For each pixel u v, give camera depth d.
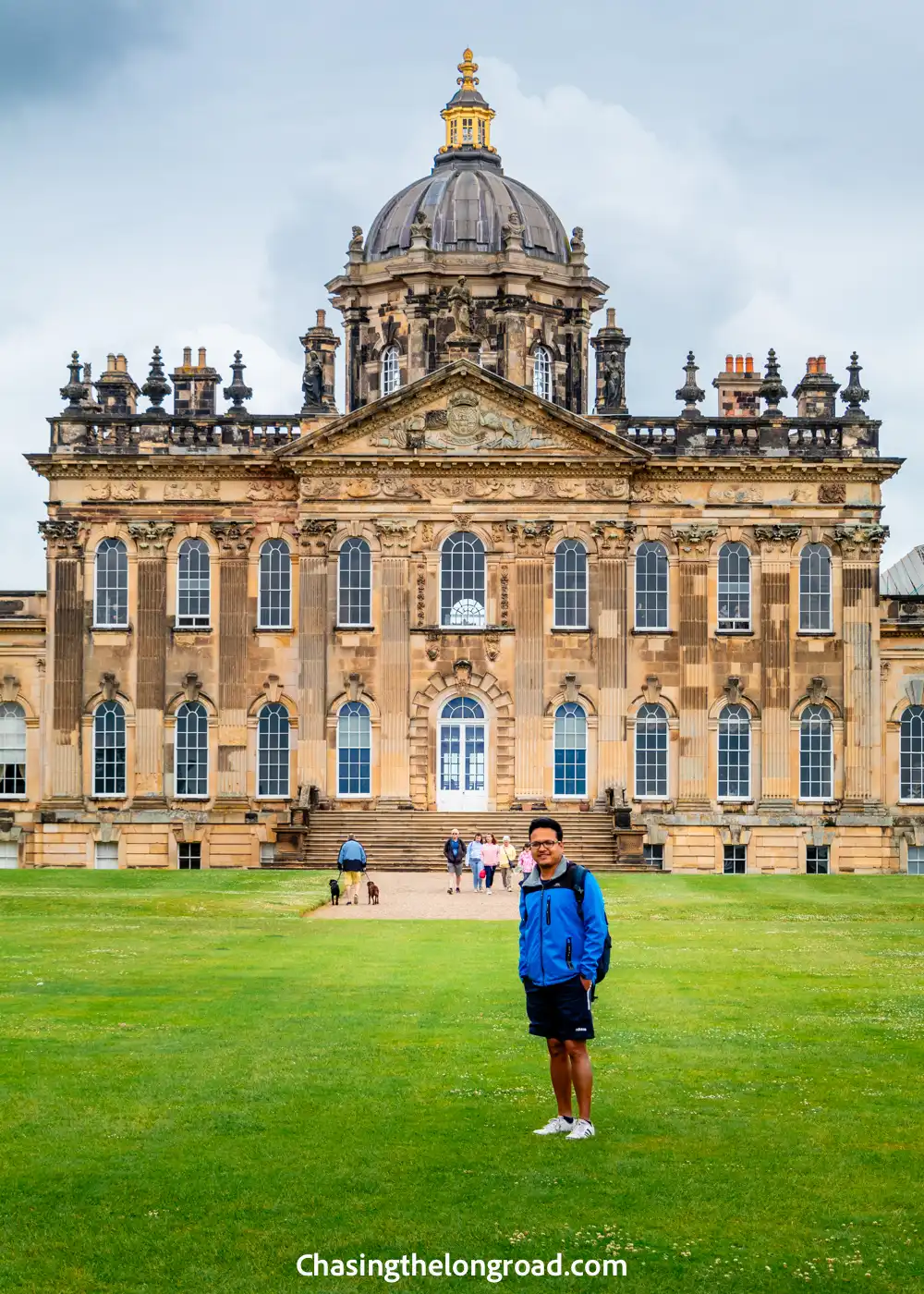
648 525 79.19
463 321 79.69
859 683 79.06
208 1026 27.41
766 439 79.75
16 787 80.31
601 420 79.81
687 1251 16.81
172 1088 22.69
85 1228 17.31
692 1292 15.91
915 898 57.53
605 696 78.00
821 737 79.31
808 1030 27.22
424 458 77.88
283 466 78.75
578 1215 17.72
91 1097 22.16
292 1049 25.34
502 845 66.00
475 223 88.69
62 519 79.31
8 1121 20.97
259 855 78.12
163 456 78.94
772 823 78.19
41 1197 18.22
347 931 45.78
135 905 52.56
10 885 61.50
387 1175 18.91
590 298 89.69
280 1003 30.03
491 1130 20.62
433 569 78.25
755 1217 17.67
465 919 51.28
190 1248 16.84
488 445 78.25
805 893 59.78
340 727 78.38
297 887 61.88
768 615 79.06
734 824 78.06
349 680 78.19
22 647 80.50
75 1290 15.89
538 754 77.69
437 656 78.12
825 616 79.50
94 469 79.19
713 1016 28.67
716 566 79.25
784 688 78.88
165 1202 18.08
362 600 78.56
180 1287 15.98
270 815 78.25
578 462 78.00
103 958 37.09
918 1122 21.08
